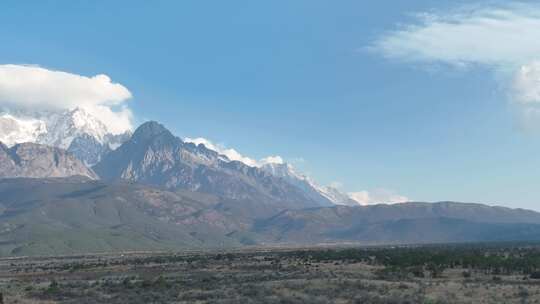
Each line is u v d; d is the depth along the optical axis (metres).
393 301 99.69
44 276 196.00
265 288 122.00
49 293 123.88
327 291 116.06
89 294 122.88
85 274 197.50
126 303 105.56
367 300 101.44
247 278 152.12
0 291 128.25
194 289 128.12
